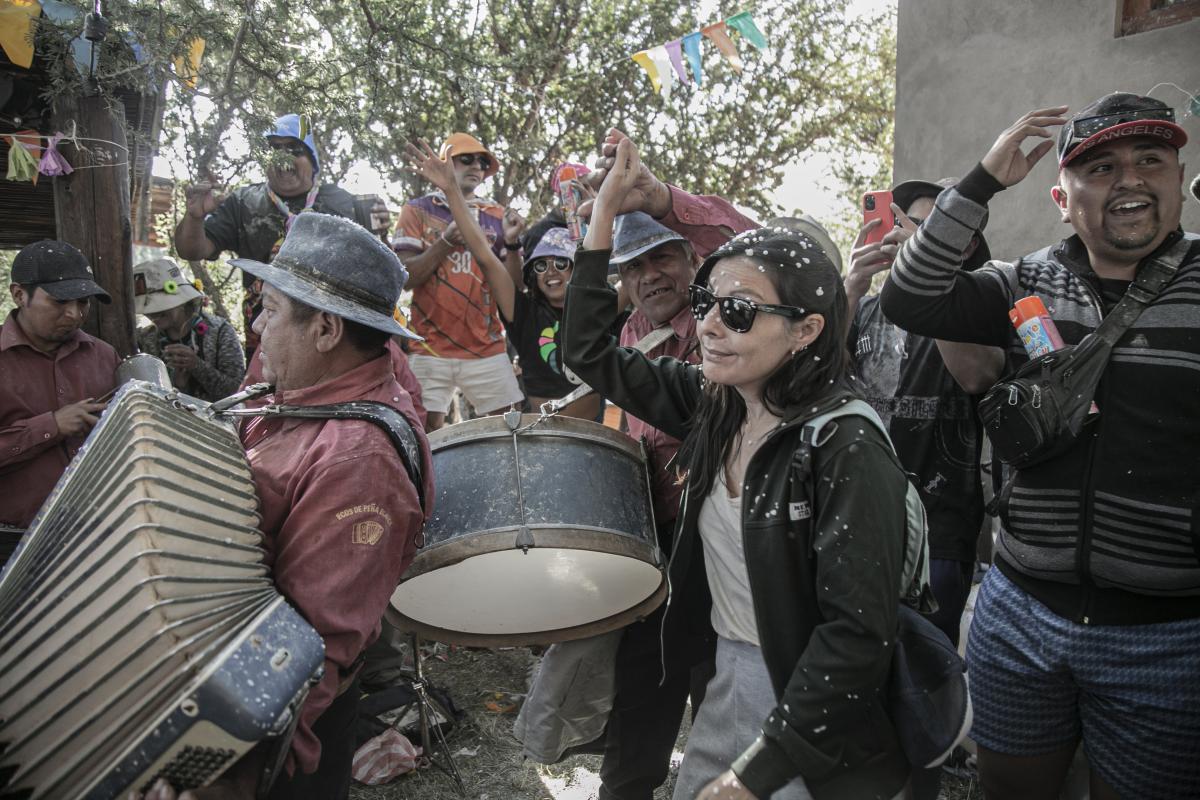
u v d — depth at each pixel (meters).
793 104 10.02
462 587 2.47
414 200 5.28
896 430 3.31
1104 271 2.26
